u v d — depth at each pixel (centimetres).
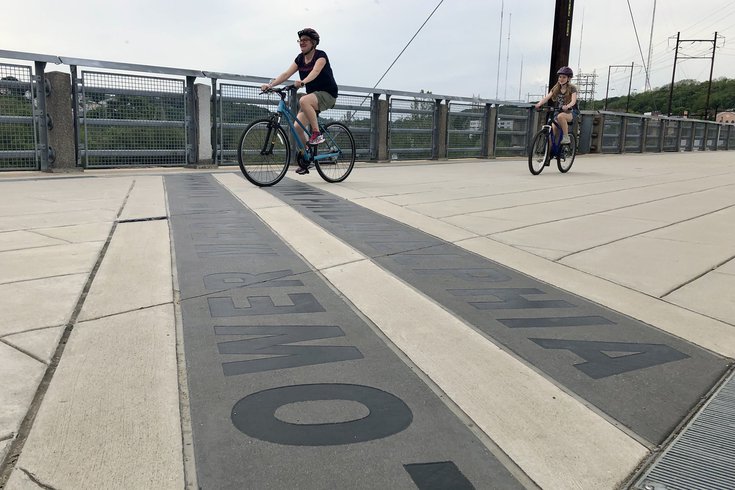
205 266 341
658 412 192
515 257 386
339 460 159
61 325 245
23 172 830
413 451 164
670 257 390
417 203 600
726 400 201
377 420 180
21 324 245
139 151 916
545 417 186
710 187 826
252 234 428
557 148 1002
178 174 843
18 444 162
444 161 1354
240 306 278
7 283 297
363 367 217
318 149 752
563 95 1002
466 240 431
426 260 372
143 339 235
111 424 173
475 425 179
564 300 302
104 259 348
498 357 230
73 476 149
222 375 207
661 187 815
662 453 169
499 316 276
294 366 216
